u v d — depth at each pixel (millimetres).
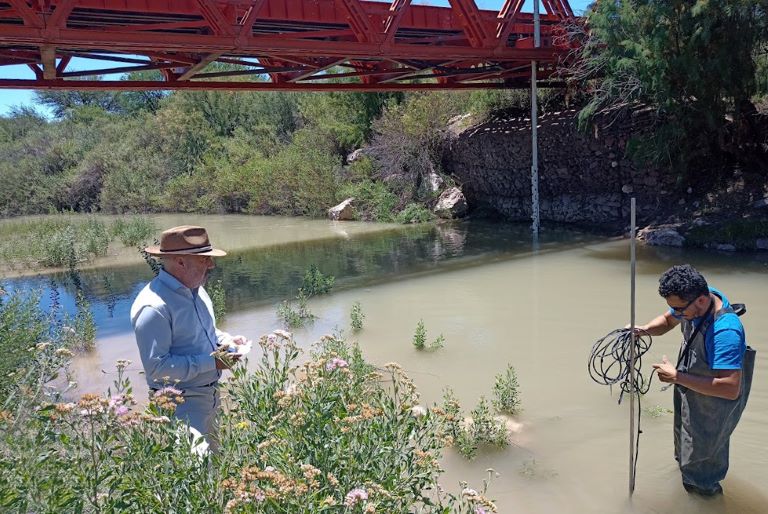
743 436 4875
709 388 3627
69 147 46031
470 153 22531
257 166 32250
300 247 17781
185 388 3434
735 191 14867
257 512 2277
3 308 7016
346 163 30781
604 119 17359
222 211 34062
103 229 21250
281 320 9523
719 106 14617
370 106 29469
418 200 24062
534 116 18250
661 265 12273
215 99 44094
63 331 8055
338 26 15469
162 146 41594
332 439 2727
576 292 10445
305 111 34062
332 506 2342
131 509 2418
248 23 12414
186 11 12883
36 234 20938
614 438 5008
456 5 15555
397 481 2787
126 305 10992
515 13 16391
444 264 13781
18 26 10570
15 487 2293
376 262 14531
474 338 8102
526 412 5605
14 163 46344
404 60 16188
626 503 4055
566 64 18125
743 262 11977
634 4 14742
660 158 15633
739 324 3676
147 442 2480
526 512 4004
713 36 14047
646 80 14938
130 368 7422
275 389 3029
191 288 3551
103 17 13094
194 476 2443
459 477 4473
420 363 7148
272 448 2621
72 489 2334
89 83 14750
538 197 19359
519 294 10547
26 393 3098
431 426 3271
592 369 6703
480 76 19391
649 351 7148
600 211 18234
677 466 4469
